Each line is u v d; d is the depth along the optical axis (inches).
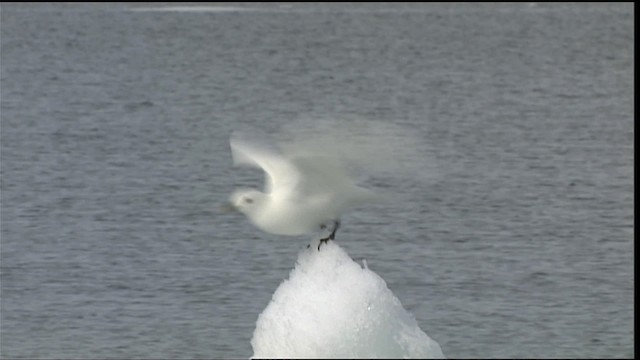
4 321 2346.2
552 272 2696.9
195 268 2714.1
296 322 1179.9
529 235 3095.5
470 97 7155.5
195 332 2292.1
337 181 1160.8
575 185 3868.1
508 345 2234.3
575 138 5103.3
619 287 2566.4
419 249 2935.5
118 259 2795.3
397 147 1142.3
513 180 3951.8
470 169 4163.4
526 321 2346.2
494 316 2373.3
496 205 3486.7
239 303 2461.9
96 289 2549.2
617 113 6141.7
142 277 2640.3
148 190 3759.8
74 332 2294.5
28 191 3732.8
